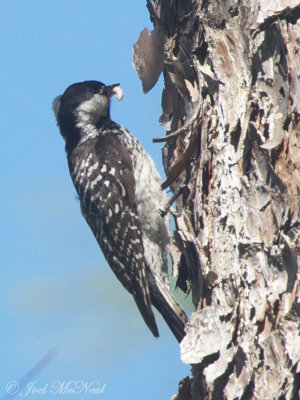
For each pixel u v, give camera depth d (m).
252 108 7.34
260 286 6.78
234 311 7.02
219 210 7.58
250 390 6.71
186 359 7.14
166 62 8.96
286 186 6.78
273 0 7.30
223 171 7.61
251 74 7.48
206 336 7.21
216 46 7.91
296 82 6.96
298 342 6.36
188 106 8.88
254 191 7.05
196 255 7.86
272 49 7.23
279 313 6.57
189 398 7.58
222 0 7.96
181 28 8.99
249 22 7.64
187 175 9.04
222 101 7.77
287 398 6.32
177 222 8.28
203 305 7.60
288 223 6.69
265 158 7.00
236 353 6.88
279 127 6.96
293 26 7.11
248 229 7.00
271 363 6.52
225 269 7.35
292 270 6.57
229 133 7.57
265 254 6.79
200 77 8.40
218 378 6.99
